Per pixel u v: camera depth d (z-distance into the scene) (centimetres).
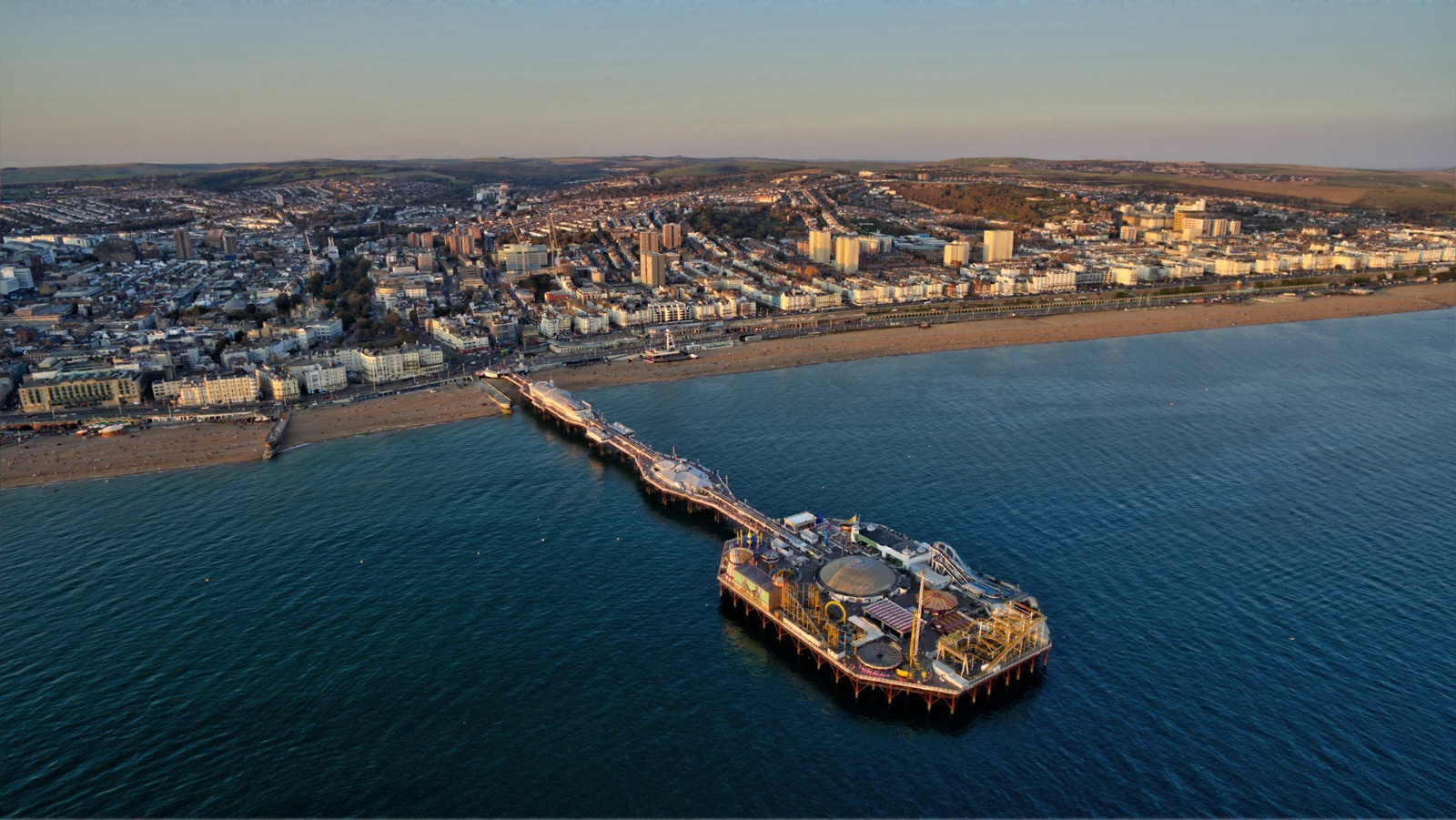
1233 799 19550
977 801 19850
